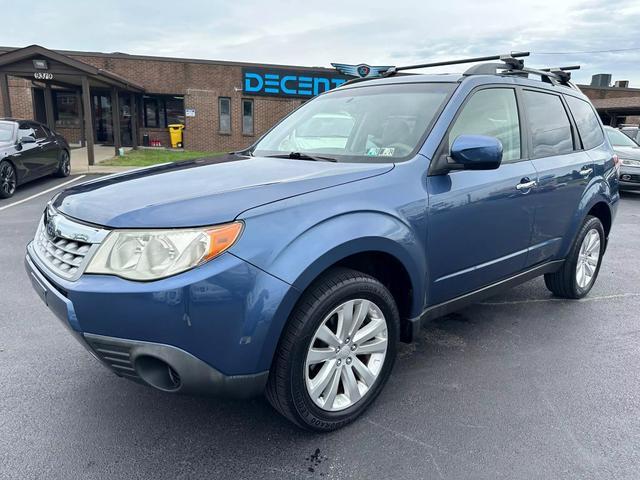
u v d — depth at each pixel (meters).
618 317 4.18
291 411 2.37
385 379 2.77
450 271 3.02
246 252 2.09
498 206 3.20
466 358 3.42
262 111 21.47
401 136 3.01
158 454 2.39
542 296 4.67
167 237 2.05
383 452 2.43
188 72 20.92
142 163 16.27
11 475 2.23
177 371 2.06
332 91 3.96
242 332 2.10
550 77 4.10
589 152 4.29
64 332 3.71
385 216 2.53
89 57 20.38
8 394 2.88
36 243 2.71
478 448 2.47
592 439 2.55
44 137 11.99
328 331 2.41
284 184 2.39
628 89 28.16
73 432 2.55
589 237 4.44
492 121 3.31
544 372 3.24
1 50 19.23
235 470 2.29
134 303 2.01
